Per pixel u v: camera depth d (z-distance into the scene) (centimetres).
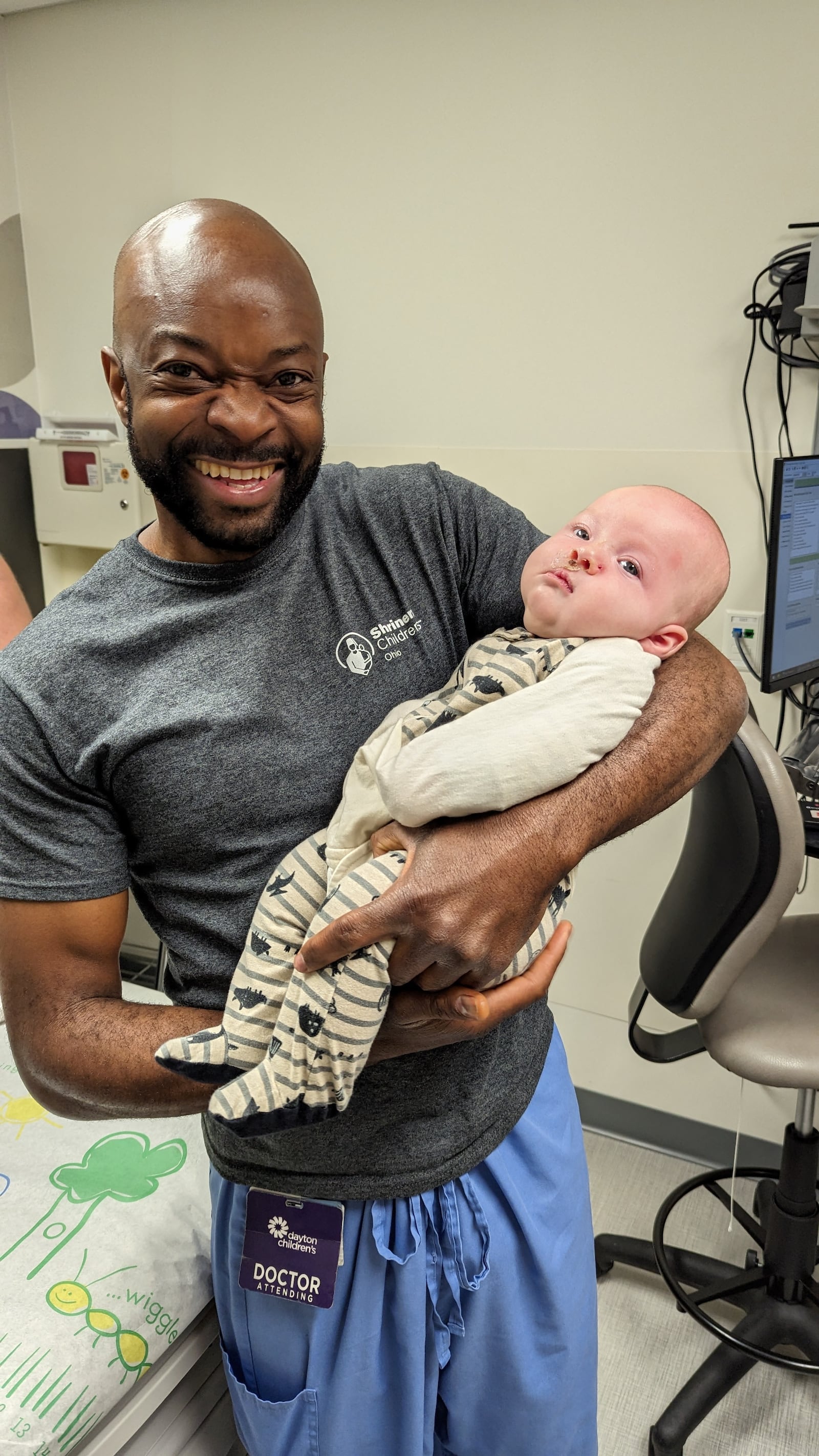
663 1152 217
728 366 179
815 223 166
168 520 83
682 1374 162
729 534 186
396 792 71
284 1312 91
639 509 86
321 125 201
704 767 84
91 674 80
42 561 258
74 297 244
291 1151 86
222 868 83
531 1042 97
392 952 69
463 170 191
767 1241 159
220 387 73
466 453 204
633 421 190
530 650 81
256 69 204
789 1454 149
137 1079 80
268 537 79
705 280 177
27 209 243
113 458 234
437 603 92
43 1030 83
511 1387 97
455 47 185
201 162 217
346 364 213
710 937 134
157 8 211
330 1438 94
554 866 70
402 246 200
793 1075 134
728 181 171
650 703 83
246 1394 96
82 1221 119
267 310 72
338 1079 69
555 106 180
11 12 226
